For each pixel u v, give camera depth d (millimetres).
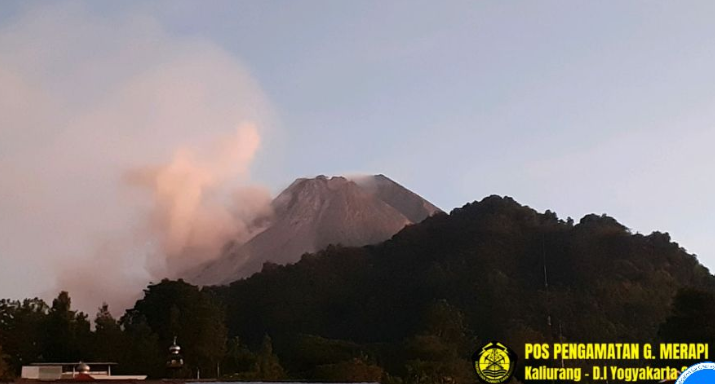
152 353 66062
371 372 72750
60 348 66250
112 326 68375
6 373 58375
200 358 69750
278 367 72500
